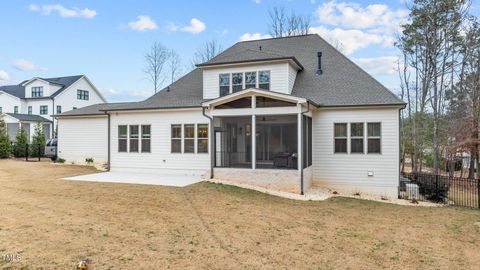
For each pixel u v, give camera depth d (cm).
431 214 1031
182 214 851
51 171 1708
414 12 2295
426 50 2345
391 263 569
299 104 1289
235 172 1405
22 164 2045
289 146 1780
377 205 1182
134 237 646
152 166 1717
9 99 4081
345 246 655
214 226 752
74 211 838
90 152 2067
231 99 1394
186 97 1816
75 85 4197
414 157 2630
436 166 2191
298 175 1306
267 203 1062
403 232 787
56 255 531
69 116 2097
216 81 1711
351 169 1464
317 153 1518
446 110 2578
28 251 544
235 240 658
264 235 703
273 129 1809
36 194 1058
